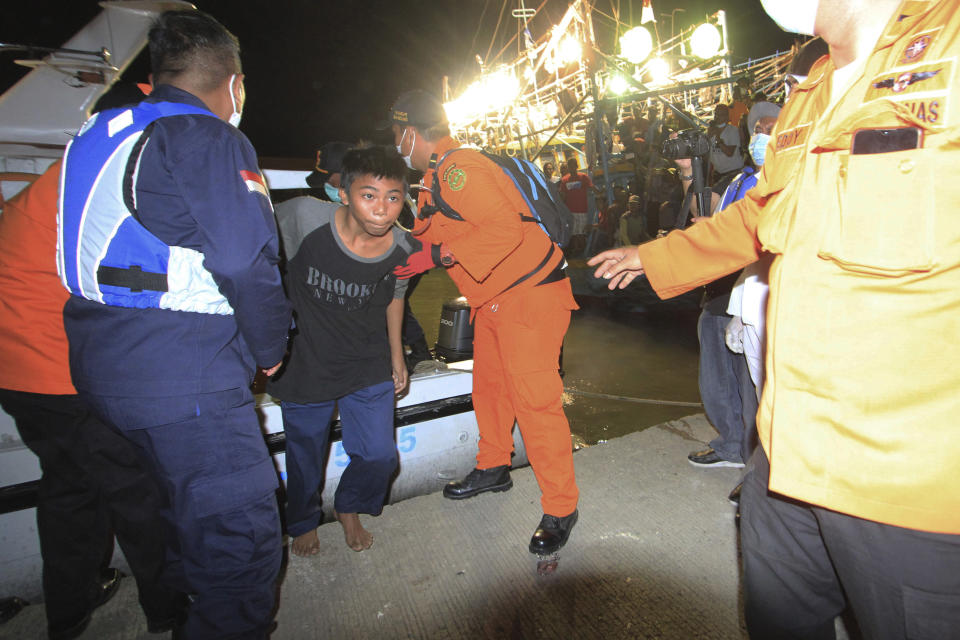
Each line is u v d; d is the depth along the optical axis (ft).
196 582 4.58
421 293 29.91
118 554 7.01
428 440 9.21
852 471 2.88
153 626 5.94
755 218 4.02
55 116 6.33
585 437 12.23
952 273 2.58
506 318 6.87
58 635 5.86
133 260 4.09
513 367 6.86
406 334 10.41
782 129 3.51
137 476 5.56
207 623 4.61
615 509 8.09
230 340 4.56
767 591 3.73
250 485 4.63
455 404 9.31
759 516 3.72
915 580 2.87
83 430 5.24
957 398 2.63
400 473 9.08
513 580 6.68
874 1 2.91
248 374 4.82
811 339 2.98
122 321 4.17
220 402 4.47
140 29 6.59
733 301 7.40
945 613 2.84
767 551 3.67
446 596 6.44
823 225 2.95
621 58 35.73
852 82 3.03
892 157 2.63
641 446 10.03
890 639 3.06
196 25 4.46
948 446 2.65
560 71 49.57
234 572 4.59
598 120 36.11
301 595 6.48
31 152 6.37
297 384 6.37
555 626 5.98
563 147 50.93
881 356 2.75
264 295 4.22
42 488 5.48
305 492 7.01
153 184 4.03
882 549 2.92
